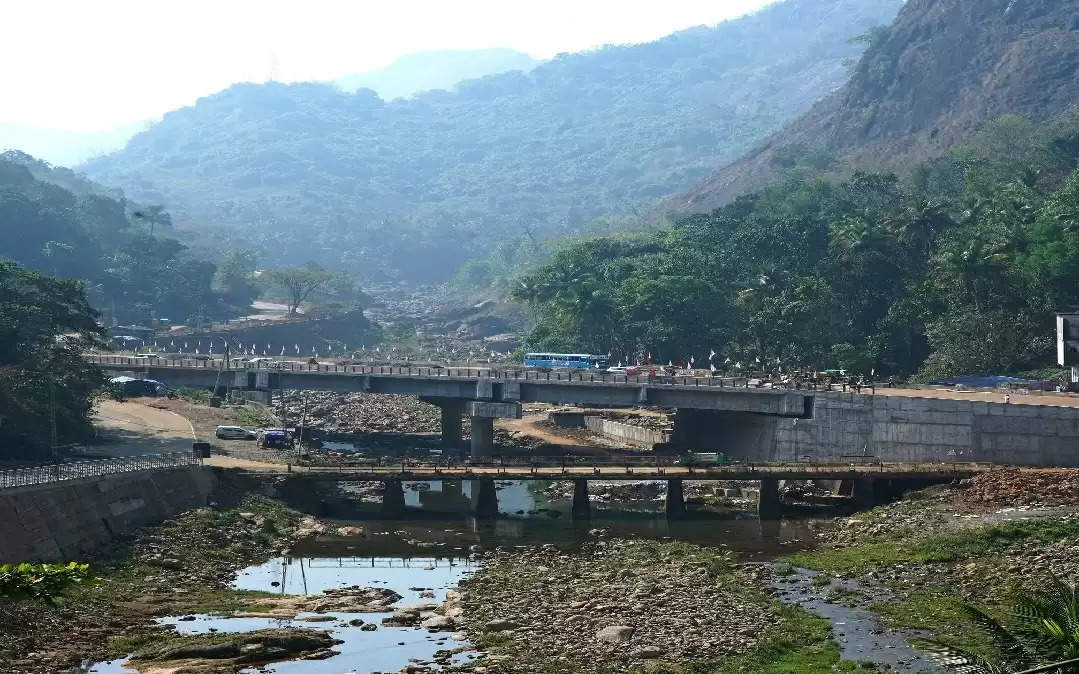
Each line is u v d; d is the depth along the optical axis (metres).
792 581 95.19
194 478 121.00
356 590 93.50
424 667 73.94
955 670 68.56
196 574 98.31
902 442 143.38
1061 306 193.00
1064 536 99.19
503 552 108.56
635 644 77.88
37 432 139.88
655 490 140.88
